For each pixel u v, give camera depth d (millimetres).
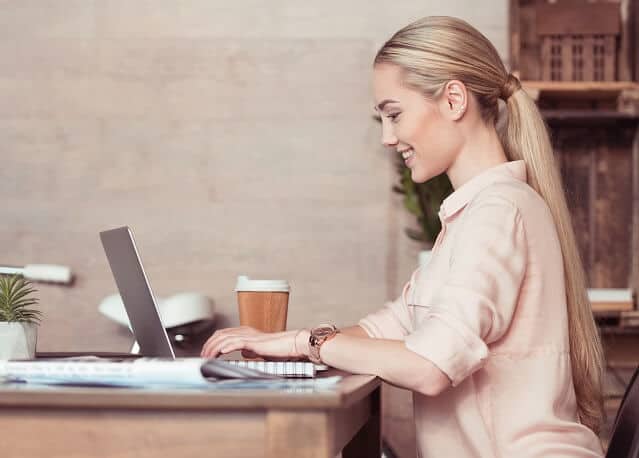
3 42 3801
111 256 1743
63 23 3803
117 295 3471
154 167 3764
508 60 3701
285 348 1527
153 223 3754
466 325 1342
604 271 3725
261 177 3752
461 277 1397
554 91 3607
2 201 3779
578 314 1594
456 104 1610
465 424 1454
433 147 1624
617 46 3775
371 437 1718
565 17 3703
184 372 1025
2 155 3789
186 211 3754
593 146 3758
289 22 3770
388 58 1630
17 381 1128
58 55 3797
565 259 1606
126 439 987
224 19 3783
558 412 1476
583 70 3703
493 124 1672
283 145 3754
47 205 3770
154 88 3783
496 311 1389
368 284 3699
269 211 3742
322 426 957
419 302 1571
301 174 3742
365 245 3707
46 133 3785
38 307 3709
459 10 3723
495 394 1456
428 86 1601
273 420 960
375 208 3711
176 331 3436
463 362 1324
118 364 1042
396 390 3652
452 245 1553
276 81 3766
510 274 1426
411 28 1640
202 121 3771
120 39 3791
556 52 3715
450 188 3389
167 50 3785
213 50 3781
